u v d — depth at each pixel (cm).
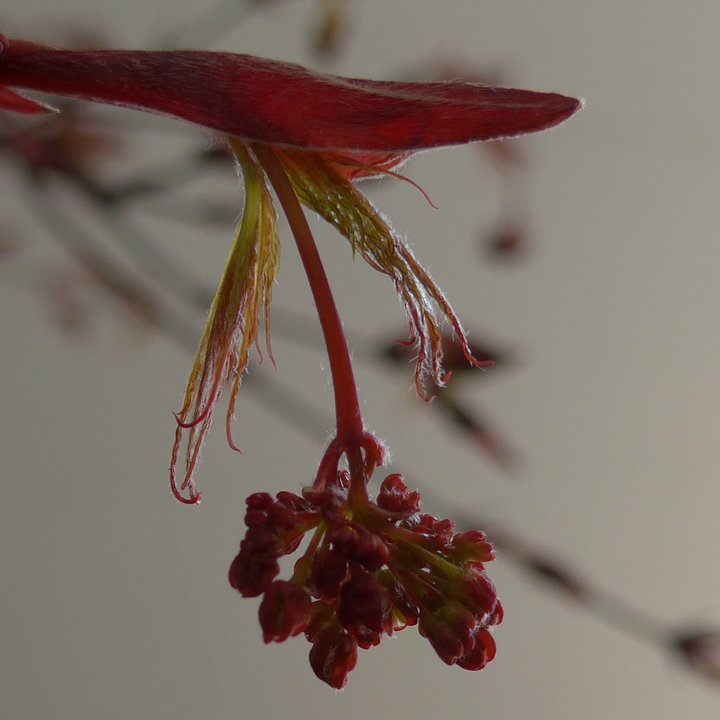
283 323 33
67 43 28
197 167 23
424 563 15
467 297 36
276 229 16
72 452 34
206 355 16
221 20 29
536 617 36
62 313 30
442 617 15
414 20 35
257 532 15
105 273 24
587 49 37
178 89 16
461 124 16
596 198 38
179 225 33
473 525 25
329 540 15
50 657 33
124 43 30
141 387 34
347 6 26
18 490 33
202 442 16
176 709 34
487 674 36
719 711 36
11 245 29
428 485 34
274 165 16
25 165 22
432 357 16
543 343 36
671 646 26
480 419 24
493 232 36
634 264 38
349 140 16
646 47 38
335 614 15
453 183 36
